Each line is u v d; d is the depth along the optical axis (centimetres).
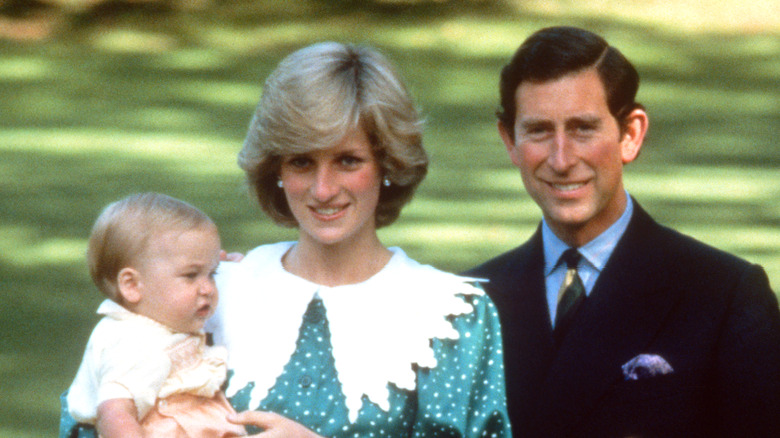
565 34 1361
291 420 1146
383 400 1160
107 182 5150
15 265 3725
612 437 1348
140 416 1190
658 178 5241
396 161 1182
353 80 1159
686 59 8525
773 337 1338
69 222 4366
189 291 1215
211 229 1241
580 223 1372
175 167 5478
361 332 1190
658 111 6938
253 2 9806
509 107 1395
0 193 4894
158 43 8862
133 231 1216
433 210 4541
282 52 8738
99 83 7738
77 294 3400
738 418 1323
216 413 1202
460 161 5572
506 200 4756
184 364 1212
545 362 1395
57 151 5875
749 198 4869
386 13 9569
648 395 1341
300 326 1214
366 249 1237
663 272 1378
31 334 3045
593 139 1350
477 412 1180
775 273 3703
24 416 2506
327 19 9450
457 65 8319
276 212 1259
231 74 8106
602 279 1388
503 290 1440
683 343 1346
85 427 1230
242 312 1238
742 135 6322
